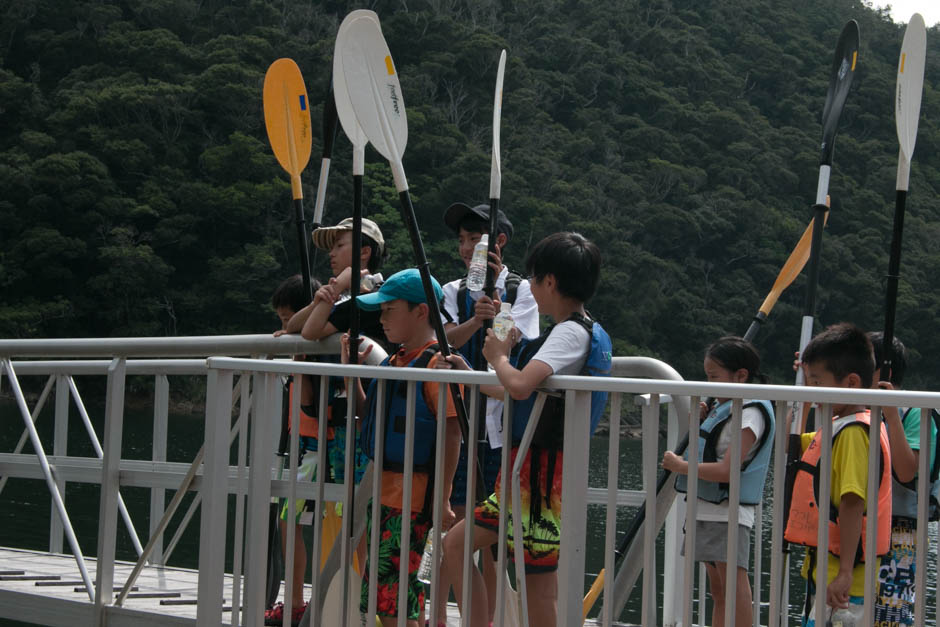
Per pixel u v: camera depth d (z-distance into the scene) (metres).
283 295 4.11
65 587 3.94
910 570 2.85
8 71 59.56
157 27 66.50
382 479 2.95
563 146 75.44
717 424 3.45
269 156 58.97
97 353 3.59
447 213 3.98
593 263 2.73
